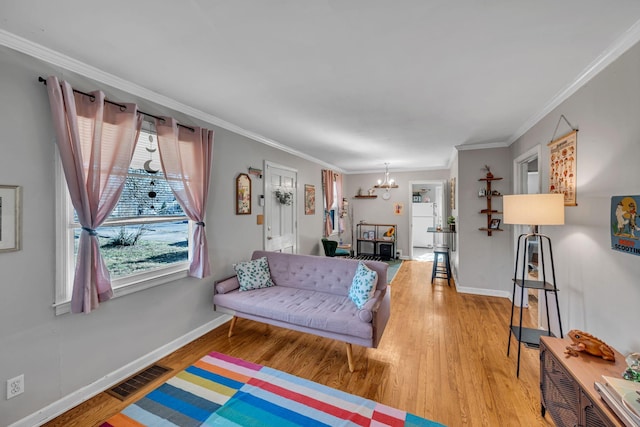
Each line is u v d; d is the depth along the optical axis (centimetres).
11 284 164
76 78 192
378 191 734
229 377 223
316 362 245
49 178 179
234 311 286
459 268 441
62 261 185
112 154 205
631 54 161
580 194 216
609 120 181
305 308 260
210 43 168
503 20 145
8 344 163
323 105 269
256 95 246
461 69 199
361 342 227
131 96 228
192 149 275
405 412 184
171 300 263
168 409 188
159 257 260
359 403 193
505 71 202
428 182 693
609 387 124
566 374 149
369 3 133
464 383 214
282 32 157
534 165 501
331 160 584
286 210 468
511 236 407
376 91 237
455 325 319
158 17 143
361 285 263
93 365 203
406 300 405
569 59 185
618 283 175
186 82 221
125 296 224
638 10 137
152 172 250
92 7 135
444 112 288
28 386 170
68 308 187
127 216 232
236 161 349
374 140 409
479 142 417
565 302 242
